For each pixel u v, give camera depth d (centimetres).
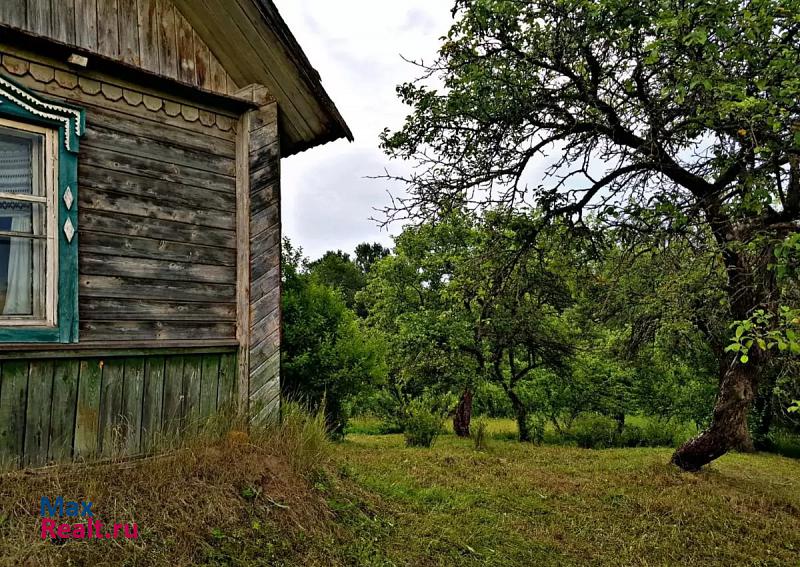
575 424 1836
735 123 576
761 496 922
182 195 502
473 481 878
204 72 529
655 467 1086
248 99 539
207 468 447
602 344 1755
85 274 438
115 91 467
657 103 666
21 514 343
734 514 794
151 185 482
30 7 433
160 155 490
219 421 497
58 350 412
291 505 468
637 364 1653
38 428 403
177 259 493
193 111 516
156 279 478
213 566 363
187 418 487
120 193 462
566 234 816
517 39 749
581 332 1738
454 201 798
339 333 1257
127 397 451
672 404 1844
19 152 420
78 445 422
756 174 570
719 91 530
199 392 499
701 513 779
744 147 579
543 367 1886
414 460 1041
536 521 693
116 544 342
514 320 1598
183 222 500
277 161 561
